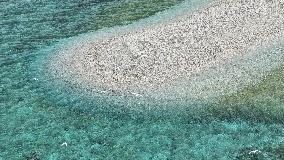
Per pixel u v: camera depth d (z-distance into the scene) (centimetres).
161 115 3575
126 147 3186
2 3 6675
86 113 3694
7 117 3678
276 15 5456
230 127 3341
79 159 3067
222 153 3031
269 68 4166
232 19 5478
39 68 4622
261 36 4906
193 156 3025
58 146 3247
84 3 6688
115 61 4616
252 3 5944
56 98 3966
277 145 3067
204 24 5422
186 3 6419
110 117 3609
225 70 4222
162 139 3253
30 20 6012
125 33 5409
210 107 3625
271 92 3738
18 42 5328
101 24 5828
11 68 4659
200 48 4756
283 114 3434
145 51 4800
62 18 6081
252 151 3011
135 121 3525
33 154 3158
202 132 3312
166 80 4119
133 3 6612
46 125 3541
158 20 5781
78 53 4919
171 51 4747
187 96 3812
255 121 3403
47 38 5438
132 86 4059
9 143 3306
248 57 4447
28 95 4053
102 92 3997
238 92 3794
